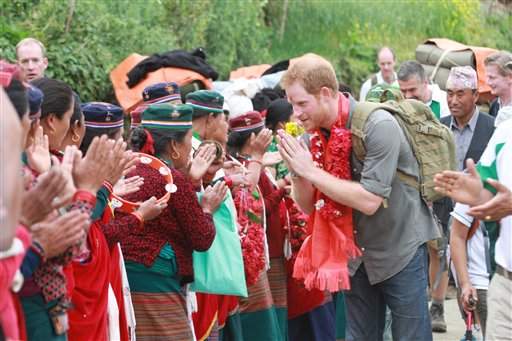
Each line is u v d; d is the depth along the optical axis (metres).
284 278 10.59
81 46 16.08
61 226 5.61
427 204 8.52
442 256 11.65
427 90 13.34
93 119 7.96
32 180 5.90
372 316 8.80
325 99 8.22
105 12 17.20
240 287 8.63
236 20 20.88
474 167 6.61
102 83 16.11
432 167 8.39
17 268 5.01
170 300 8.08
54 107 6.90
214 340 9.13
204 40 20.12
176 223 8.04
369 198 8.09
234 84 14.50
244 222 9.54
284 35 24.55
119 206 7.69
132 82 14.49
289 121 11.45
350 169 8.35
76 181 6.06
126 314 7.56
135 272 7.96
